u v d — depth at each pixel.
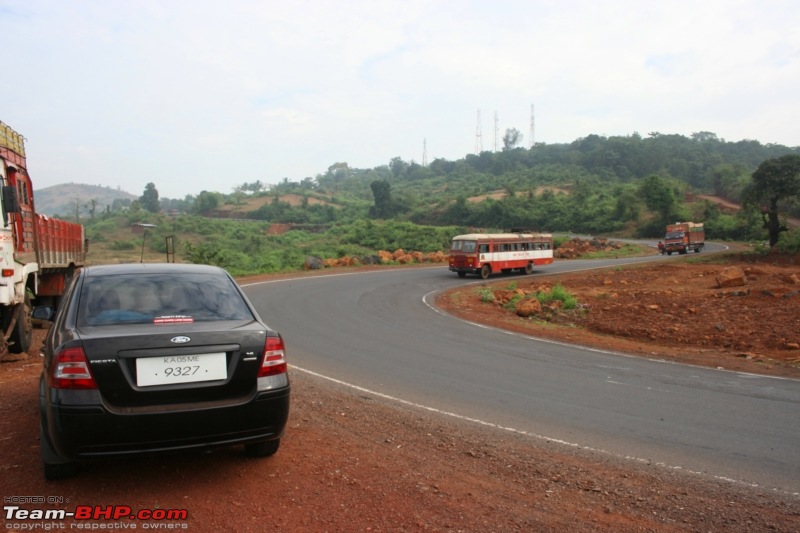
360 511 3.83
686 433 6.27
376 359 10.35
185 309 4.50
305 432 5.61
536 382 8.77
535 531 3.69
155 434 3.78
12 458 4.66
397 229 78.00
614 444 5.84
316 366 9.55
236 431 4.04
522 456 5.30
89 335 3.88
